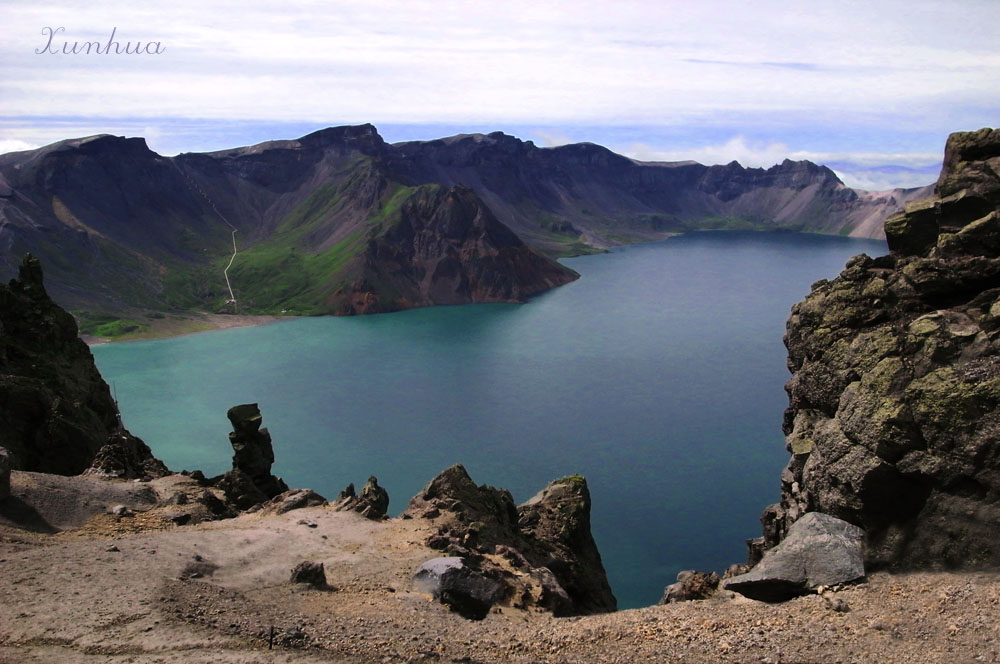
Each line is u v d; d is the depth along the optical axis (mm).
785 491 53844
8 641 33688
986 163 47062
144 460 85438
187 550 49156
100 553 46250
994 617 32000
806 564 39906
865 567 40656
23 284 104938
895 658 30125
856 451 42875
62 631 34656
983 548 38531
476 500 67750
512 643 35375
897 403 42094
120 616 36438
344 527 58938
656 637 35062
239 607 39031
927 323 44719
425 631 37438
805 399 51781
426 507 64938
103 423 104312
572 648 34531
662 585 126500
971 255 46281
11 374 90938
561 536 75062
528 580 50000
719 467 193750
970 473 39625
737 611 37875
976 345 42438
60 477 62406
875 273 50438
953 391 40812
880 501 41719
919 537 40281
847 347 48531
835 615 35531
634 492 175875
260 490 84000
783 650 32000
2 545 46969
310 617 38594
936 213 48562
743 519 158125
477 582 42875
